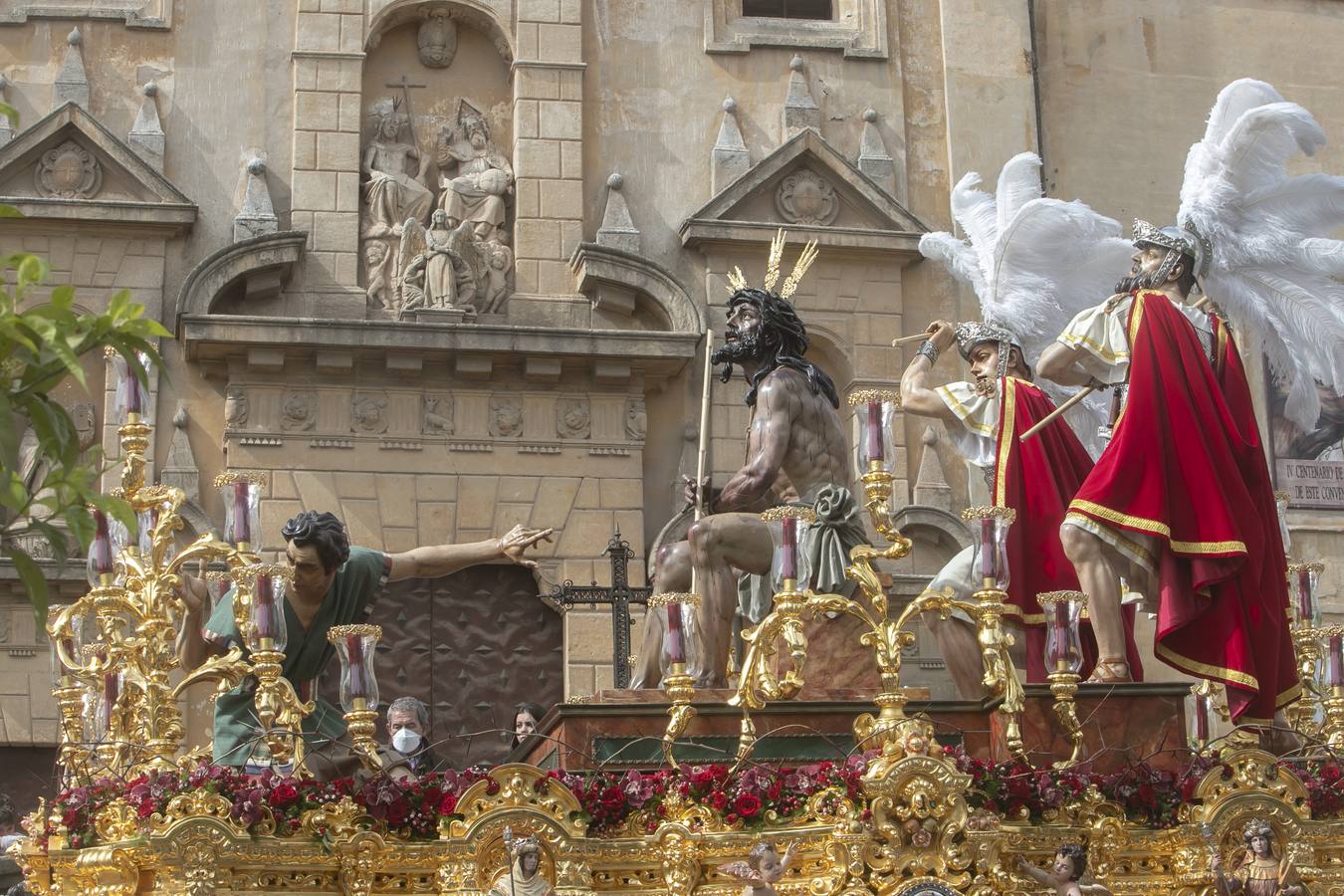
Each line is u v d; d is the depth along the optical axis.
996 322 17.73
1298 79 30.58
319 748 13.63
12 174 25.62
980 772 12.91
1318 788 13.69
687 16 28.27
